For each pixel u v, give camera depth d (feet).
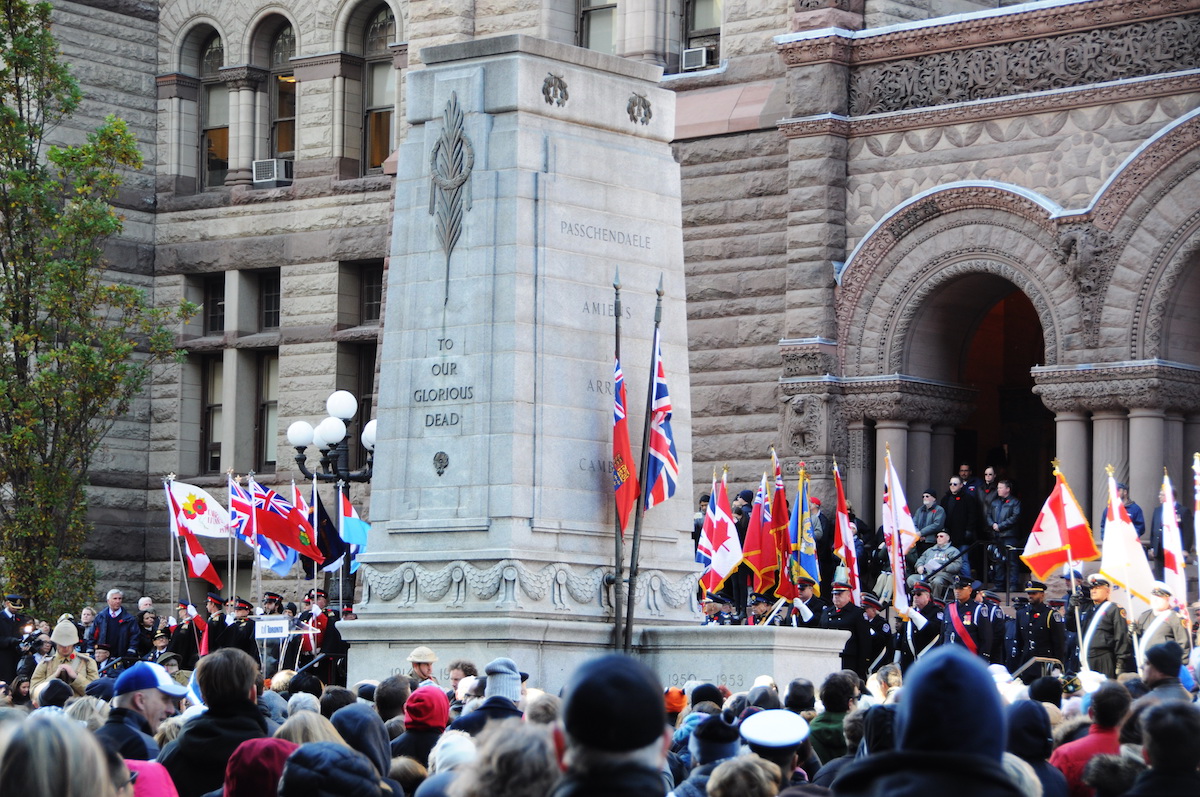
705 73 154.30
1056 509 100.73
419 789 38.24
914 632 106.93
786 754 42.65
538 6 167.32
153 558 194.90
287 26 198.29
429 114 95.76
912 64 140.67
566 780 25.99
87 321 165.37
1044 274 132.36
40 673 101.86
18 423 162.61
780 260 146.30
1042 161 133.59
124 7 198.29
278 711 57.31
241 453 194.59
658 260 97.71
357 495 186.60
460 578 91.15
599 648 91.76
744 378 147.54
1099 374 128.57
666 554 96.58
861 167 142.92
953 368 144.25
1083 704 58.95
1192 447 130.52
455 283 93.45
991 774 25.12
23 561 161.17
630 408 95.20
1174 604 95.86
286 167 196.34
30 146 164.35
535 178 92.94
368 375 189.88
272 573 188.03
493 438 91.30
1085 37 132.36
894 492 108.78
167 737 50.83
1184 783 33.91
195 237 198.08
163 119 200.03
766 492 109.70
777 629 90.17
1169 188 127.24
